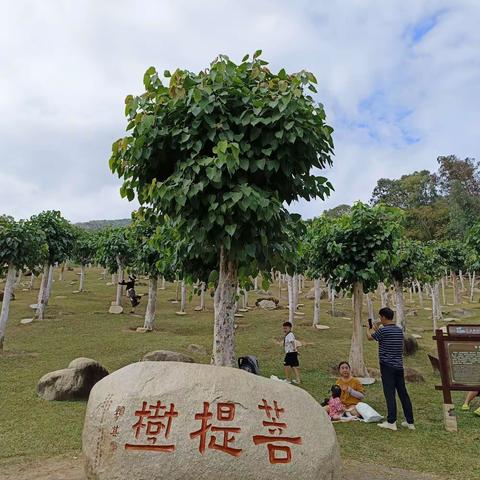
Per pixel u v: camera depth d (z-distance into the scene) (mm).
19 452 5551
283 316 20391
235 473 3682
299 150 5125
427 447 6043
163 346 12961
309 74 5070
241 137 4895
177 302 24766
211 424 3857
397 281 16375
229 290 5434
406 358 13516
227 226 4711
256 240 5148
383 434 6656
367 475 4953
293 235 5891
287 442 3879
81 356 11750
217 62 4984
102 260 22891
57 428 6508
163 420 3867
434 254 21594
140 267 16438
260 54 5477
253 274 5949
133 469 3682
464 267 27391
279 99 4836
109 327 16422
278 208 4879
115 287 30484
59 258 17828
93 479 3785
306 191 5590
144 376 4160
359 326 11180
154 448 3746
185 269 6645
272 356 12773
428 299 33344
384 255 10180
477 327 7258
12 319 18000
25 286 29734
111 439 3814
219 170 4559
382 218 10656
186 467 3672
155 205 5375
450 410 7008
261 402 4059
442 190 47750
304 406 4199
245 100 4996
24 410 7453
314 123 5168
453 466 5336
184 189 4664
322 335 16188
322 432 4051
